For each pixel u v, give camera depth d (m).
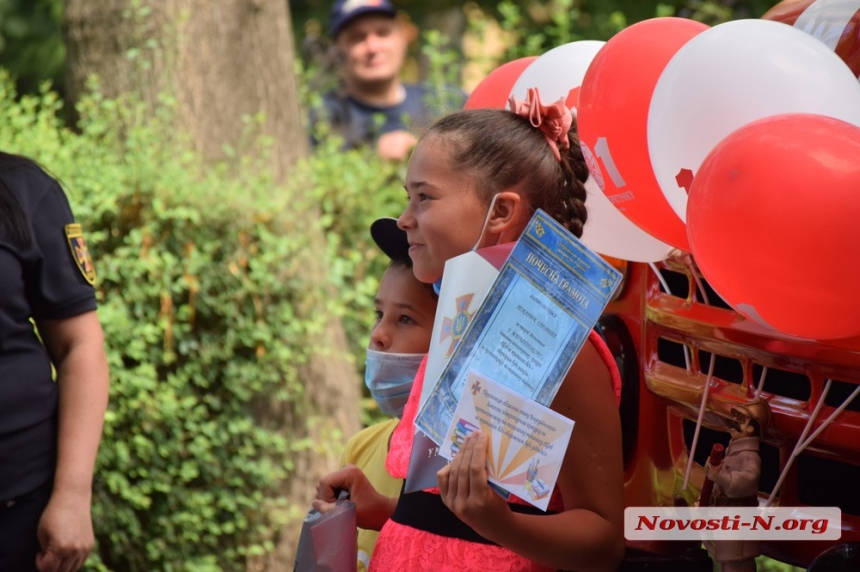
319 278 7.30
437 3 14.86
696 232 2.73
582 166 3.49
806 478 3.37
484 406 2.81
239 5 7.75
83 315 4.38
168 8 7.54
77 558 4.18
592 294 2.84
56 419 4.30
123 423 6.43
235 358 6.86
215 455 6.87
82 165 6.49
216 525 6.89
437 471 2.96
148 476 6.52
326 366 7.37
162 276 6.52
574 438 3.02
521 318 2.84
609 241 3.77
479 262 2.95
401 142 8.74
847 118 2.82
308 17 14.86
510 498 3.15
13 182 4.23
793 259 2.52
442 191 3.15
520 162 3.15
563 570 3.18
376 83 9.95
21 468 4.15
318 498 3.69
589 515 2.97
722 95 2.87
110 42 7.54
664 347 3.90
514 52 9.09
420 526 3.22
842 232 2.47
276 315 6.95
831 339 2.73
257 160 7.69
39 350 4.26
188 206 6.64
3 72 7.53
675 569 3.71
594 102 3.32
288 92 8.02
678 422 3.83
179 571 6.72
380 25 9.90
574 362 3.04
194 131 7.47
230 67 7.70
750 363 3.35
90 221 6.36
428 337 3.93
